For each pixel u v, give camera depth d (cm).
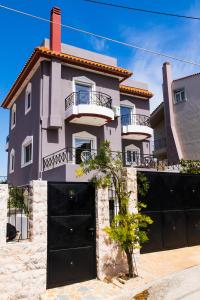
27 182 1541
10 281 559
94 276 671
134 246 675
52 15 1557
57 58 1476
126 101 1939
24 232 684
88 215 691
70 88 1540
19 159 1747
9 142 2083
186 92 2272
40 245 600
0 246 560
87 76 1611
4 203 577
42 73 1463
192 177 1005
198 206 995
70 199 670
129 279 653
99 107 1455
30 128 1571
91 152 1509
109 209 745
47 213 631
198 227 976
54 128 1437
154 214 886
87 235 681
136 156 1908
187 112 2244
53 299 557
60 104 1477
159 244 876
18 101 1920
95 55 1697
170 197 935
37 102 1486
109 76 1702
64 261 638
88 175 1174
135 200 755
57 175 1194
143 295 581
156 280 646
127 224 674
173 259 798
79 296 571
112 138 1634
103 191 708
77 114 1420
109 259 685
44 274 596
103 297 565
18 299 561
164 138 2548
